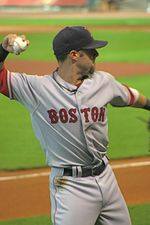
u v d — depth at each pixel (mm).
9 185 23203
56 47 12078
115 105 12805
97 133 12258
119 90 12516
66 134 12078
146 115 37000
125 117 36500
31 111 12312
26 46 11703
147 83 48688
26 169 25672
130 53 73125
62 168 12234
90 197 12109
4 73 12109
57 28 110750
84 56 12016
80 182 12109
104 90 12289
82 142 12109
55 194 12258
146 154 28188
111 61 64875
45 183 23469
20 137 31875
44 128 12297
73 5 199750
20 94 12172
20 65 59344
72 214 11938
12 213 19984
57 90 12102
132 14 170625
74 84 12180
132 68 58656
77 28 12070
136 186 23031
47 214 19859
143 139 31203
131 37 93000
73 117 12000
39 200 21359
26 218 19438
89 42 11984
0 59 11828
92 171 12203
